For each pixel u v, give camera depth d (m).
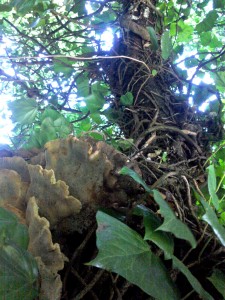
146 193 0.35
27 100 0.56
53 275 0.29
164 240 0.30
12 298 0.26
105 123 0.62
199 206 0.41
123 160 0.37
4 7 0.64
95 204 0.35
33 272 0.28
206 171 0.47
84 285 0.32
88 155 0.34
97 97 0.63
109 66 0.63
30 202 0.31
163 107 0.55
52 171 0.32
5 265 0.26
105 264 0.27
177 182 0.40
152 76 0.57
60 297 0.31
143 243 0.30
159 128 0.48
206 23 0.66
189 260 0.36
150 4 0.62
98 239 0.28
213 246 0.35
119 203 0.36
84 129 0.68
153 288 0.28
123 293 0.33
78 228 0.34
